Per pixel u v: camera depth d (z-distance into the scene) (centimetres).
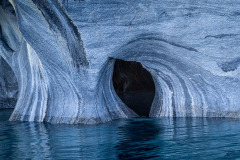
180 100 726
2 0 803
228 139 484
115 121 689
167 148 447
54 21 599
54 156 425
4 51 800
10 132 597
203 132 536
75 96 668
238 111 677
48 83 703
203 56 666
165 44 660
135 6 605
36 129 618
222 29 645
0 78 1069
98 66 627
